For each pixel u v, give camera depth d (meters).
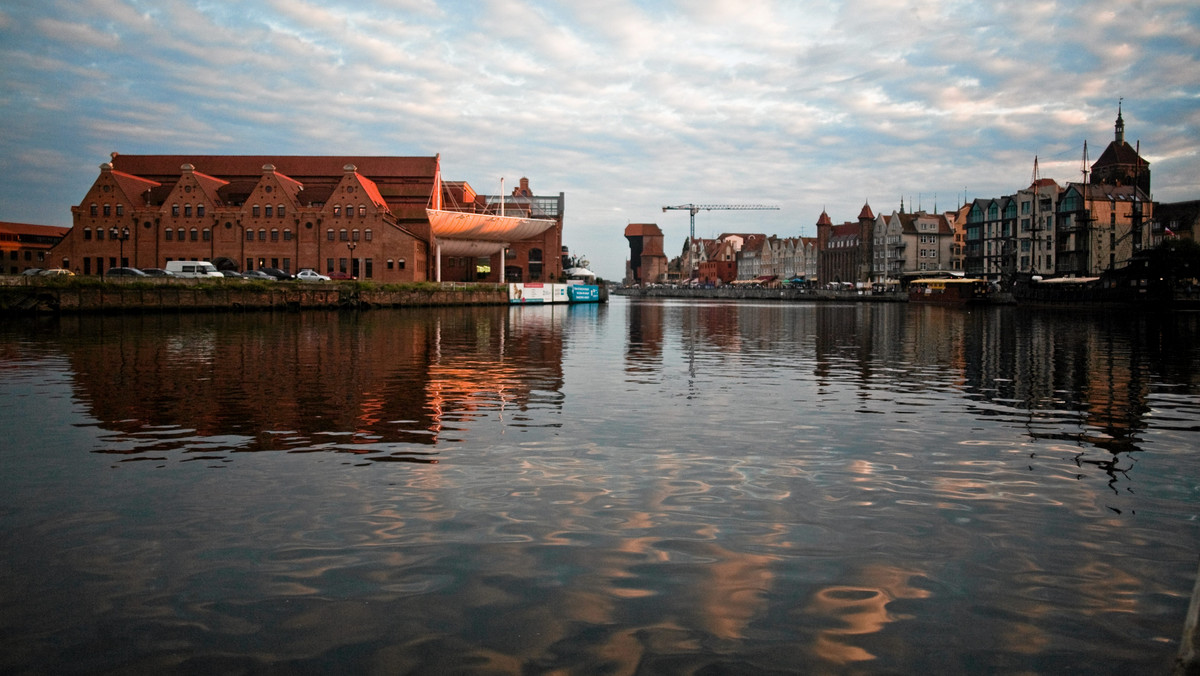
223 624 6.40
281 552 7.93
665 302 154.00
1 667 5.70
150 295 60.78
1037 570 7.65
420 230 113.94
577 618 6.54
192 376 21.83
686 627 6.40
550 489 10.28
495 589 7.09
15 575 7.32
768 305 126.44
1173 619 6.64
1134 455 12.63
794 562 7.78
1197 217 116.94
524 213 138.75
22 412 15.74
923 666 5.85
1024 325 58.47
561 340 39.69
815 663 5.86
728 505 9.63
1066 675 5.75
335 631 6.29
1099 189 117.12
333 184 115.69
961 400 18.86
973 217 143.00
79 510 9.21
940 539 8.48
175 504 9.48
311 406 16.84
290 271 101.31
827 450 12.84
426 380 21.61
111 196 101.12
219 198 105.06
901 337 44.16
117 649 5.99
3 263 141.12
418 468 11.35
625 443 13.27
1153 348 35.69
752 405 17.78
